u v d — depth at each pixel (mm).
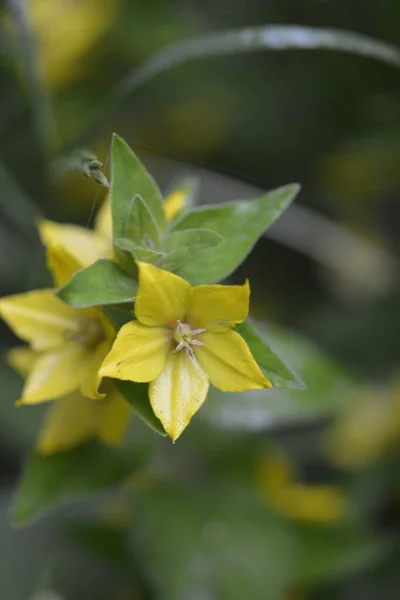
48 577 375
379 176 468
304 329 445
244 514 362
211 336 300
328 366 352
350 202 483
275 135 473
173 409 297
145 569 355
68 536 376
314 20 464
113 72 467
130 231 303
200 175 445
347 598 391
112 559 375
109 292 298
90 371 309
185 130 474
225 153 478
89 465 333
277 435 417
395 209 488
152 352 298
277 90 471
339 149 463
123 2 461
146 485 366
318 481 423
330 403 349
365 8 451
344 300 462
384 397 406
